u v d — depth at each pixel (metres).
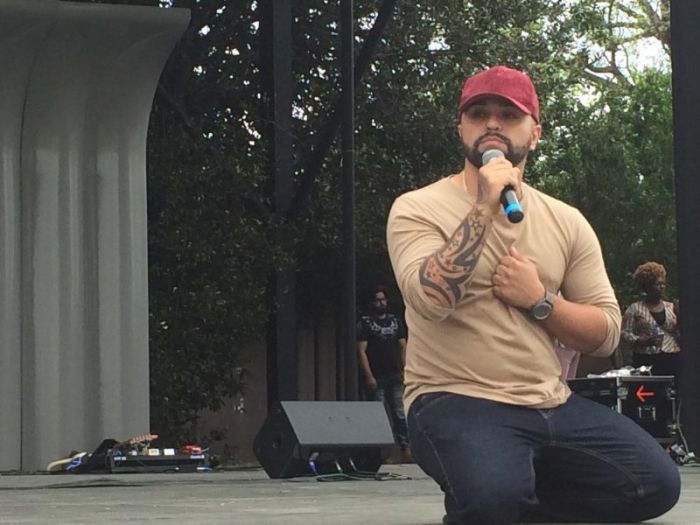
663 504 3.67
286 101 12.40
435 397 3.62
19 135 10.09
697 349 9.93
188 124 12.34
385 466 9.80
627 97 20.19
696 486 6.71
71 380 10.17
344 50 11.34
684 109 9.98
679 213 10.03
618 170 17.53
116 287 10.30
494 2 14.85
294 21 13.95
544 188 17.69
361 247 14.38
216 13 13.59
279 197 12.49
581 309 3.64
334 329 15.35
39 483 7.54
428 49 14.55
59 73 10.01
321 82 14.11
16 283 10.05
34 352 10.06
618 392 9.97
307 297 15.10
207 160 12.48
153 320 12.25
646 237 17.78
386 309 12.83
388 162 14.45
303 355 15.23
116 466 9.01
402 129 14.45
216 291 12.38
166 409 12.43
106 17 9.88
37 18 9.65
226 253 12.45
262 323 12.62
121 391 10.30
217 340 12.59
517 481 3.45
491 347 3.60
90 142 10.29
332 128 11.77
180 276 12.47
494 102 3.62
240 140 13.21
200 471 9.16
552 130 16.73
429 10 14.53
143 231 10.41
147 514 4.72
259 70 13.40
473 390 3.60
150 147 12.31
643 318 10.48
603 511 3.74
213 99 13.57
